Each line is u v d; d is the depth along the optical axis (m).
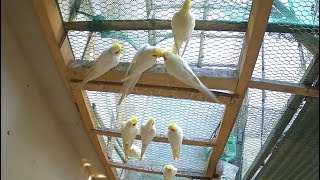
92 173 3.39
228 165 3.02
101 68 1.61
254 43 1.45
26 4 1.58
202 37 1.63
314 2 1.40
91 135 2.48
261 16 1.34
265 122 2.12
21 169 1.97
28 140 2.02
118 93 1.92
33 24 1.67
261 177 2.76
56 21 1.58
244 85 1.70
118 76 1.77
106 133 2.41
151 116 2.26
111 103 2.16
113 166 3.06
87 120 2.29
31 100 2.00
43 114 2.20
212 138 2.38
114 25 1.65
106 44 1.76
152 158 3.00
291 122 1.94
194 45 1.67
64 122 2.50
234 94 1.78
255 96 1.91
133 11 1.60
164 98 2.04
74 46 1.77
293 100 1.77
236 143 2.67
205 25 1.57
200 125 2.28
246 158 2.74
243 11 1.49
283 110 1.91
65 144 2.68
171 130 2.00
